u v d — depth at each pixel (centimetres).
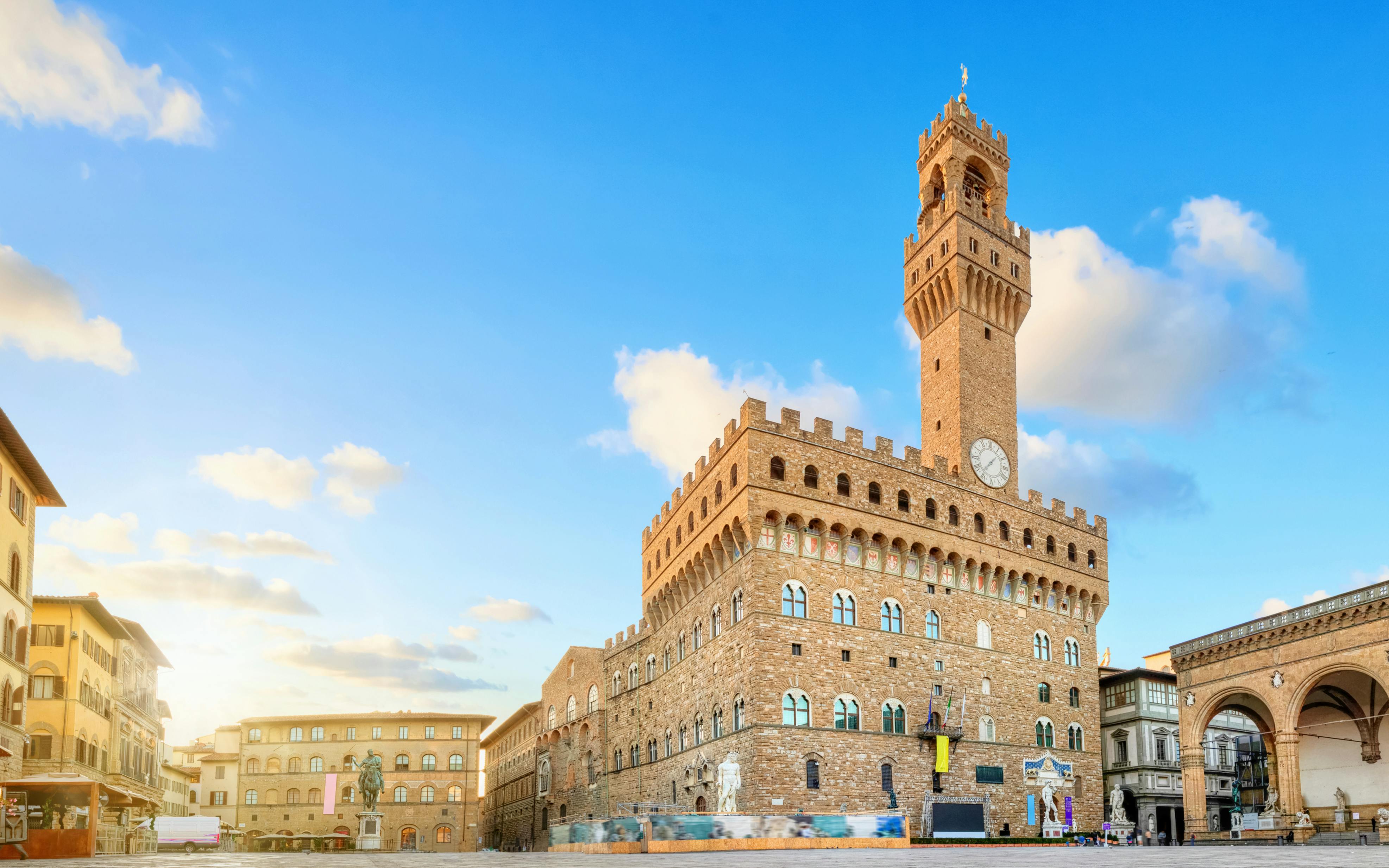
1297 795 8219
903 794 9094
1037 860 4312
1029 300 11712
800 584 9112
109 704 9912
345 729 17538
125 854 6334
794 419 9438
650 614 11731
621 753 12325
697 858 5025
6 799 5616
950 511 10250
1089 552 11488
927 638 9706
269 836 15162
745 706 8806
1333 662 8012
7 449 7144
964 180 11869
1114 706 12200
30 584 7712
